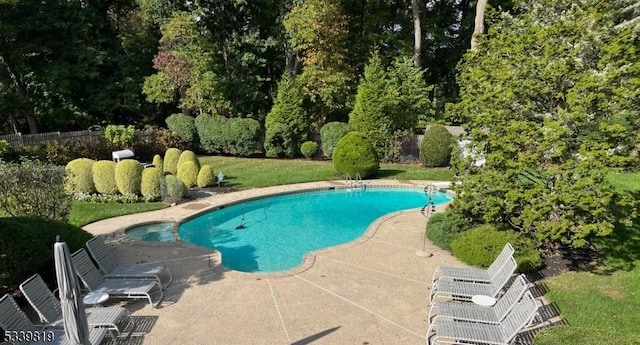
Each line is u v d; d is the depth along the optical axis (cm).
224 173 2039
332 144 2353
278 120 2480
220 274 883
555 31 862
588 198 774
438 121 2500
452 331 578
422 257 982
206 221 1408
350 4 3041
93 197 1488
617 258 898
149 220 1297
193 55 2559
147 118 3031
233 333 655
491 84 961
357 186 1778
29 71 2547
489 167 927
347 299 769
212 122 2506
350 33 3002
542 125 874
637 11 1360
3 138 1973
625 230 1033
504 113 902
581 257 906
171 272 896
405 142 2430
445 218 1131
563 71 813
